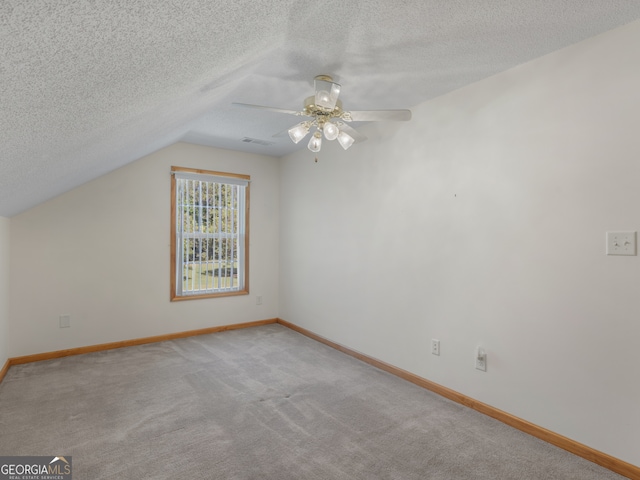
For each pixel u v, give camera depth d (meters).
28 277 3.28
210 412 2.36
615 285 1.80
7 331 3.11
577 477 1.75
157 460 1.85
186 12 0.85
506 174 2.26
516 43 1.91
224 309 4.41
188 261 4.16
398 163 3.03
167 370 3.09
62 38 0.69
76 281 3.51
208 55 1.28
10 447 1.94
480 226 2.41
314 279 4.11
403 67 2.18
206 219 4.29
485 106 2.37
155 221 3.93
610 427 1.81
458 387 2.55
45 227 3.36
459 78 2.37
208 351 3.62
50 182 2.29
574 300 1.95
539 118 2.10
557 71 2.01
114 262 3.70
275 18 1.33
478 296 2.42
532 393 2.13
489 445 2.01
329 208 3.86
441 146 2.67
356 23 1.65
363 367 3.21
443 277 2.66
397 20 1.63
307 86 2.45
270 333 4.32
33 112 0.97
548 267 2.06
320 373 3.06
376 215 3.25
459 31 1.76
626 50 1.75
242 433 2.11
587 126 1.90
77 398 2.54
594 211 1.87
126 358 3.39
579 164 1.93
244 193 4.55
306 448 1.97
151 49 0.96
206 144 4.14
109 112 1.33
